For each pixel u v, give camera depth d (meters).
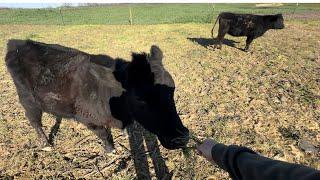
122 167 4.74
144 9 44.44
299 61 10.38
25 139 5.50
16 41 5.03
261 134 5.52
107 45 13.98
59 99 4.42
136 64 3.14
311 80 8.32
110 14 35.03
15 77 4.91
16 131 5.77
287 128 5.70
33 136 5.60
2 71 9.77
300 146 5.10
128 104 3.46
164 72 3.30
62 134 5.62
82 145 5.30
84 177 4.57
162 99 3.12
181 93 7.50
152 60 3.39
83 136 5.56
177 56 11.39
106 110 3.98
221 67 9.84
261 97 7.19
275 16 12.22
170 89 3.21
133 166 4.74
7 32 19.55
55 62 4.44
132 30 19.02
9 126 5.95
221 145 1.62
